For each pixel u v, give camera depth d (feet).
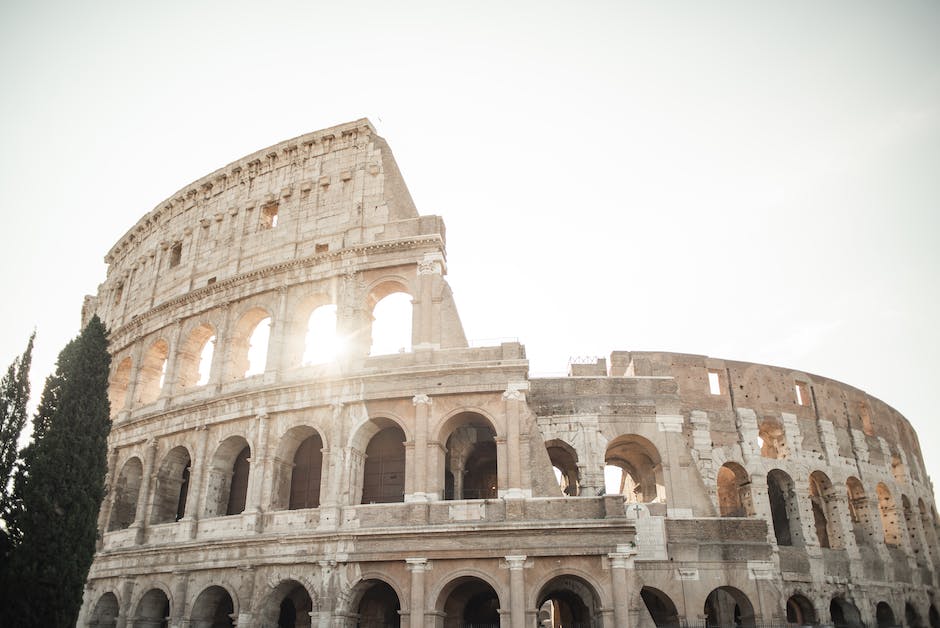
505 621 142.61
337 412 169.17
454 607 165.48
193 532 175.01
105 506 203.21
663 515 175.63
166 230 238.89
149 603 178.60
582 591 155.53
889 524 254.68
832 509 230.27
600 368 208.74
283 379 182.70
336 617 149.69
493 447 193.77
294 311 191.01
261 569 161.89
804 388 242.58
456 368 164.96
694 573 169.99
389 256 185.57
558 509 151.53
